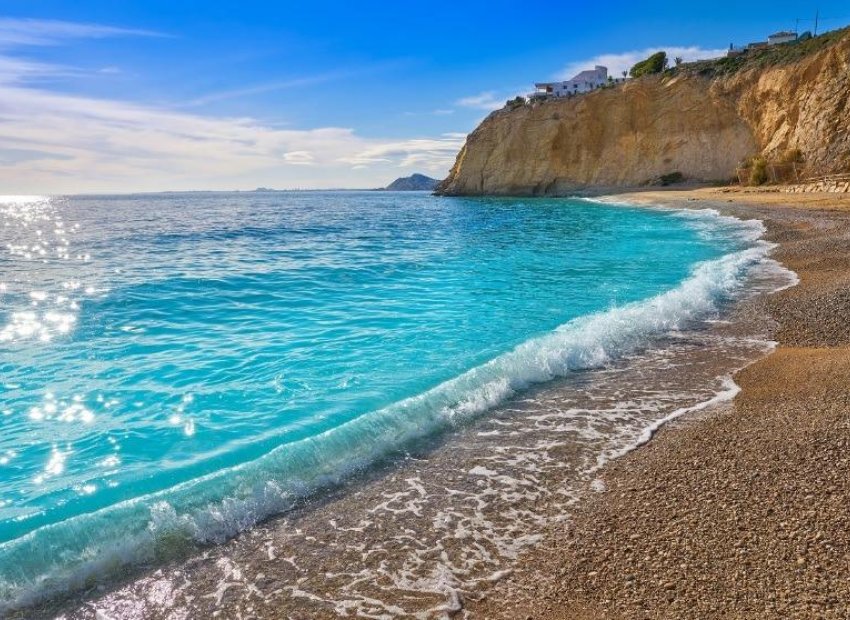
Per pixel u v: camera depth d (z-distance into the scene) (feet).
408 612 12.80
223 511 16.66
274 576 14.15
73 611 12.88
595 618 12.09
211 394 25.93
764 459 18.33
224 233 118.32
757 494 16.25
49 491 18.03
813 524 14.52
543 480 18.56
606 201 200.64
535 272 59.72
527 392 26.50
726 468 18.04
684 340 33.99
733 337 34.06
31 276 59.26
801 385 24.88
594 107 257.55
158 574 14.19
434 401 24.48
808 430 20.03
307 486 18.31
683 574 13.15
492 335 35.63
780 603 11.90
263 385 27.04
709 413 23.13
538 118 271.90
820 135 162.40
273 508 17.12
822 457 17.97
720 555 13.67
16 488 18.16
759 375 27.07
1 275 59.93
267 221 162.71
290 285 53.83
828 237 69.05
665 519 15.53
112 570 14.26
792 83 184.14
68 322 39.45
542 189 267.80
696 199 158.61
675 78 239.09
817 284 45.34
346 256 76.18
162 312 42.65
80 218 193.26
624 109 248.93
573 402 25.16
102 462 19.89
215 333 36.52
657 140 238.89
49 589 13.51
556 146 264.72
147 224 153.48
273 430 22.34
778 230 81.92
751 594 12.25
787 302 40.78
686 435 21.07
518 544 15.15
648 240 84.84
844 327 33.68
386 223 145.07
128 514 16.31
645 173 240.12
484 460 20.02
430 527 16.10
